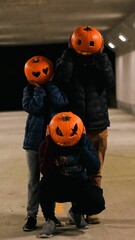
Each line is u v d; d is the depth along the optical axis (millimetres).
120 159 8586
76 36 4418
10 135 13055
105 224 4801
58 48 26828
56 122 4227
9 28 17297
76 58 4566
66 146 4270
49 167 4262
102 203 4344
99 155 4789
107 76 4566
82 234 4508
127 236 4414
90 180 4594
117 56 23938
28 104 4586
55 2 11836
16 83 27562
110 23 17141
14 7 12352
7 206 5594
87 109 4605
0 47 26906
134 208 5348
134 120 16703
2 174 7570
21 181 6965
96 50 4457
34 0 11414
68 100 4633
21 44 25234
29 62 4605
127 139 11422
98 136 4719
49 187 4297
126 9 13516
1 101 27516
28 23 16016
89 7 12938
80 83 4582
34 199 4688
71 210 4598
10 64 27328
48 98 4590
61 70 4523
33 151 4625
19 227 4797
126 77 20922
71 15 14469
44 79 4566
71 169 4250
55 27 17766
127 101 20844
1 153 9852
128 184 6535
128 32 17266
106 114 4723
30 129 4648
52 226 4469
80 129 4227
